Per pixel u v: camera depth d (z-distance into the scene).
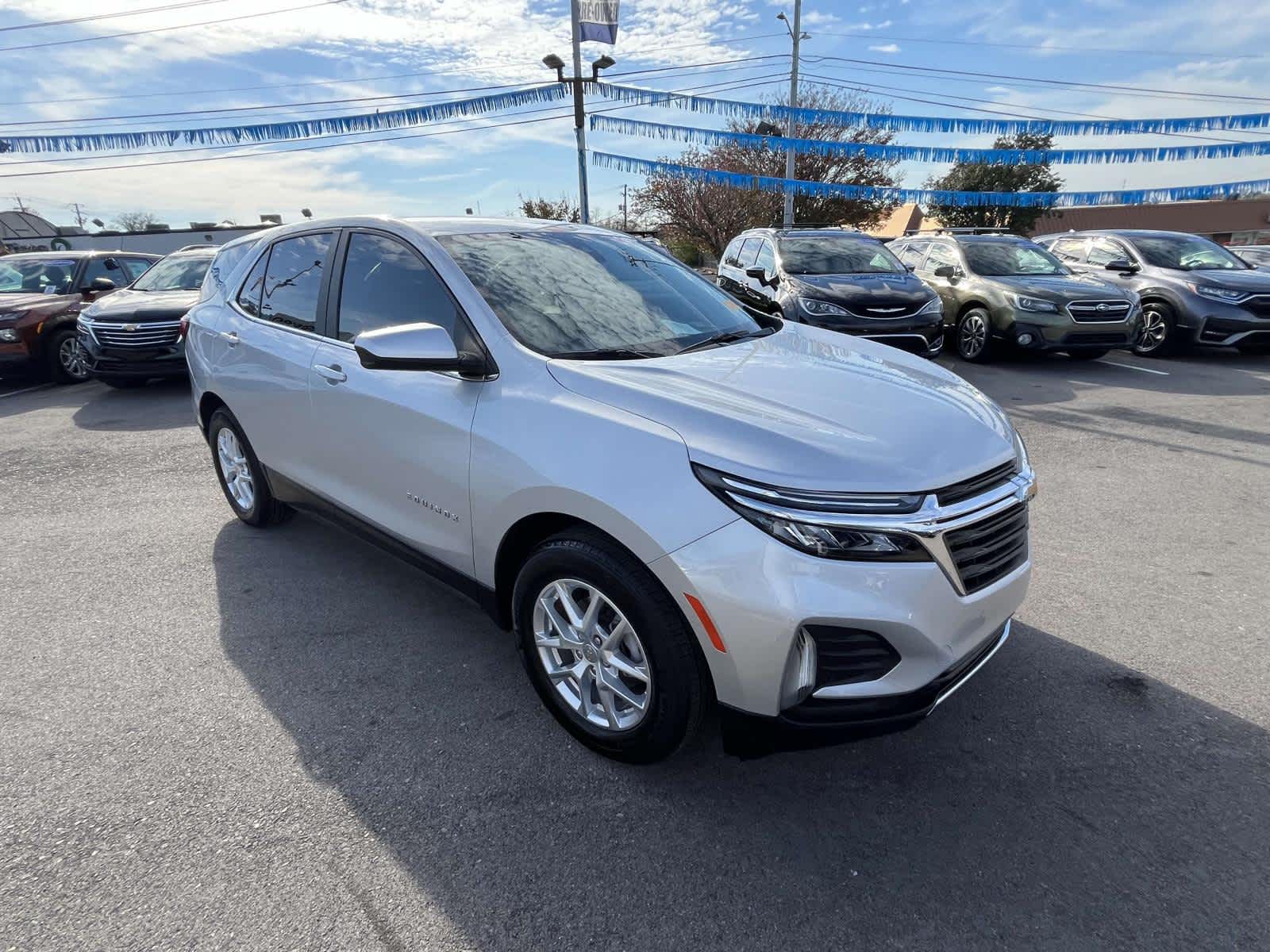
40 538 4.50
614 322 2.99
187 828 2.25
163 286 9.55
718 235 32.44
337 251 3.47
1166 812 2.29
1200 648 3.17
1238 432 6.41
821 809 2.32
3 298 9.67
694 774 2.48
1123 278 10.56
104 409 8.22
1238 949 1.85
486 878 2.08
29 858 2.14
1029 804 2.34
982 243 10.65
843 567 2.00
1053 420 6.92
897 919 1.94
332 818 2.29
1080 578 3.82
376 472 3.12
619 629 2.36
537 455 2.39
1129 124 11.10
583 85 13.41
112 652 3.23
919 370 2.96
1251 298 9.23
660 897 2.01
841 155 27.23
